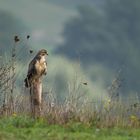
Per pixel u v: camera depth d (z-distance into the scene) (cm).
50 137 5056
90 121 5669
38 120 5612
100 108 5791
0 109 5903
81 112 5756
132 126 5684
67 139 5012
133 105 5844
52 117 5684
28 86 5853
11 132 5200
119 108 5800
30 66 5825
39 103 5841
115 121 5691
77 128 5422
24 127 5456
